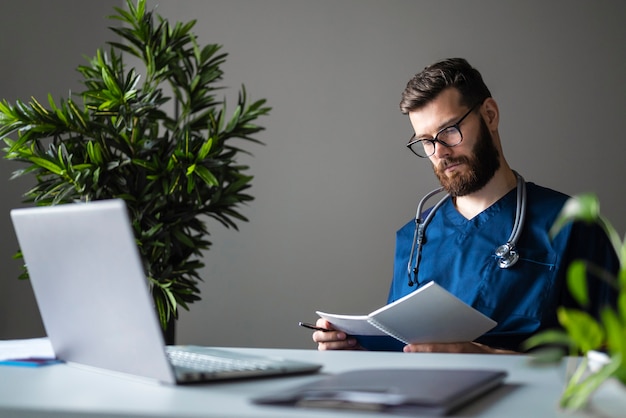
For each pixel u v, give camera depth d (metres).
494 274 1.69
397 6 3.25
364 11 3.26
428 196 1.88
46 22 2.75
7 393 0.77
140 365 0.83
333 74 3.26
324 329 1.56
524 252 1.69
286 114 3.27
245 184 2.38
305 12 3.28
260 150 3.27
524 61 3.18
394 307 1.30
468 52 3.21
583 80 3.15
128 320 0.82
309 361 1.05
